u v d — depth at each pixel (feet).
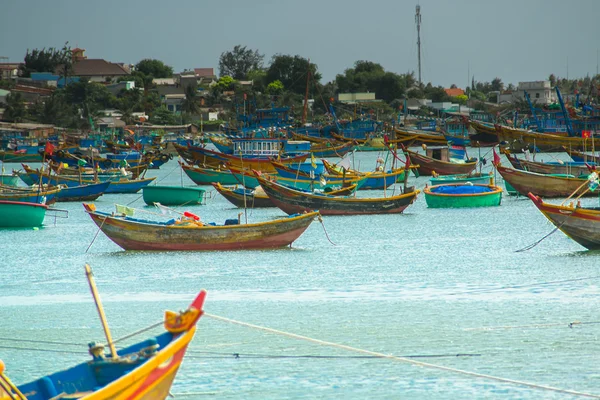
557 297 220.84
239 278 258.16
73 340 192.75
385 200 422.82
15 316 216.13
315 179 508.94
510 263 274.98
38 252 321.52
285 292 237.66
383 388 154.40
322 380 159.53
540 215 409.28
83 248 329.52
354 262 284.41
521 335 185.06
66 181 589.32
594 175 346.54
